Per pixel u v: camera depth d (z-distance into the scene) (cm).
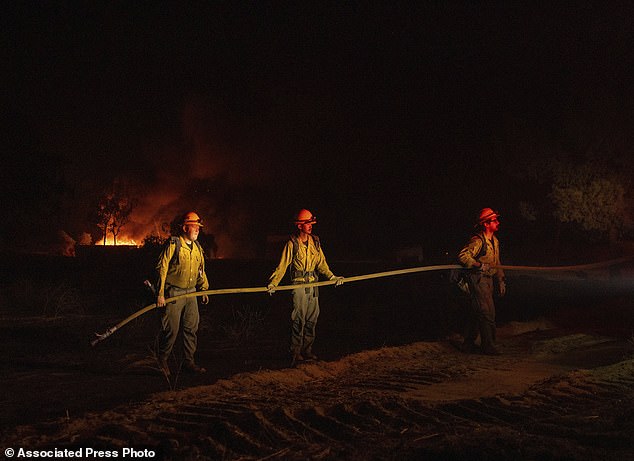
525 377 776
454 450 445
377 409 575
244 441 498
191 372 828
